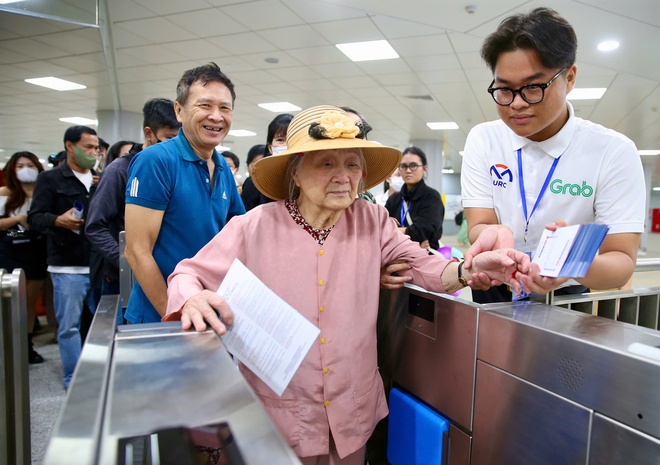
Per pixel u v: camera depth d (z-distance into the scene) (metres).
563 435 0.72
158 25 3.92
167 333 0.70
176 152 1.36
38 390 2.34
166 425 0.43
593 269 0.87
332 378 0.91
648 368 0.60
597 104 6.38
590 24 3.50
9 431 1.11
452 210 18.86
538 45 0.82
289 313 0.75
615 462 0.64
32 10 2.50
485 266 0.86
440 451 0.97
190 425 0.43
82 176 2.55
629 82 5.15
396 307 1.12
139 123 8.06
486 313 0.85
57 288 2.36
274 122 2.04
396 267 1.04
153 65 5.14
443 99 6.48
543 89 0.87
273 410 0.92
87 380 0.52
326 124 0.84
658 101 6.04
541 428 0.76
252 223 0.95
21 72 4.61
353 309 0.94
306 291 0.92
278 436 0.42
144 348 0.63
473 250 0.90
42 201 2.41
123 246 1.52
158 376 0.54
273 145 2.05
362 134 0.94
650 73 4.73
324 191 0.87
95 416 0.44
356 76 5.43
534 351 0.76
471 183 1.21
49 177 2.45
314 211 0.94
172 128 1.80
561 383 0.72
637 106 6.41
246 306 0.77
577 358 0.69
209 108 1.34
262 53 4.65
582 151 1.03
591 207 1.05
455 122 8.31
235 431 0.43
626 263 0.91
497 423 0.84
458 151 12.40
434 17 3.59
